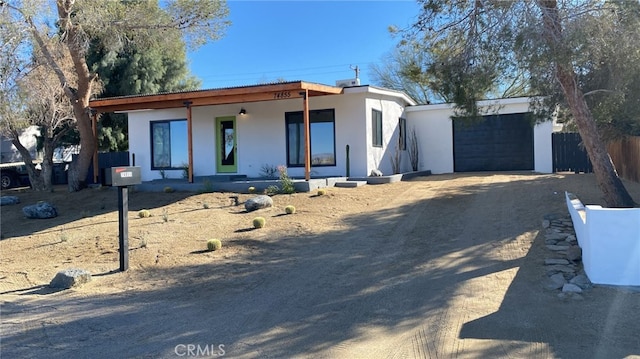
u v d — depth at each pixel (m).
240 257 8.58
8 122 17.91
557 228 8.77
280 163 17.44
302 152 17.16
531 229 8.88
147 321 5.98
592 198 10.87
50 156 19.47
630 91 9.93
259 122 17.72
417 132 20.98
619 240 6.20
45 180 19.23
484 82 9.84
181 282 7.53
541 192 12.09
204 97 15.39
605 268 6.25
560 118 13.29
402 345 4.95
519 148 19.48
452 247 8.28
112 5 15.44
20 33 14.34
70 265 8.97
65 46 16.19
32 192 18.52
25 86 16.81
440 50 10.97
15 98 16.80
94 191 16.83
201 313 6.18
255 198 12.38
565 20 8.53
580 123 10.02
